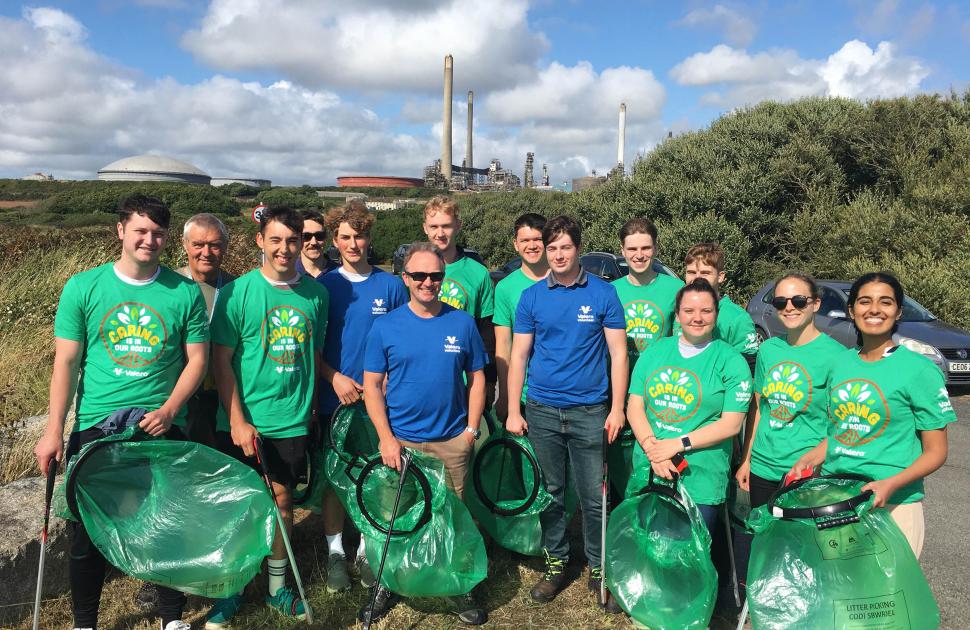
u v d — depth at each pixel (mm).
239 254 10367
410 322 3205
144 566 2645
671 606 2863
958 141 13523
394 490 3209
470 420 3283
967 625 3119
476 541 3150
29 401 5500
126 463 2725
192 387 2863
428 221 3963
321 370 3477
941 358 7844
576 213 19656
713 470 2953
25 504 3373
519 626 3113
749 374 2943
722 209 15727
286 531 3035
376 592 3000
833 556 2416
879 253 12477
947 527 4250
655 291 3658
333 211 3740
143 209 2686
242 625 3078
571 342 3234
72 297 2693
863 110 15578
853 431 2473
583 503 3334
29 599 3064
